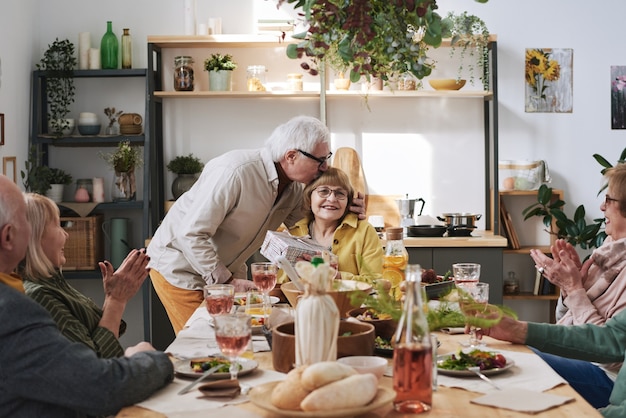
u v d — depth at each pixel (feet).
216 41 17.74
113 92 18.80
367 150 18.83
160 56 18.71
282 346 6.50
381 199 18.84
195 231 11.22
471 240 16.71
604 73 18.72
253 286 10.98
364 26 8.07
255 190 11.47
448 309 7.28
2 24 16.89
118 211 18.88
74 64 18.08
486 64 18.10
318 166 11.51
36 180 17.72
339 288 7.47
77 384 5.80
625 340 7.80
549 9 18.66
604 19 18.67
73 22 18.67
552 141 18.83
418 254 16.79
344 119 18.81
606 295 9.00
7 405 6.14
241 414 5.56
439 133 18.81
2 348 5.89
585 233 17.83
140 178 19.02
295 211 12.53
